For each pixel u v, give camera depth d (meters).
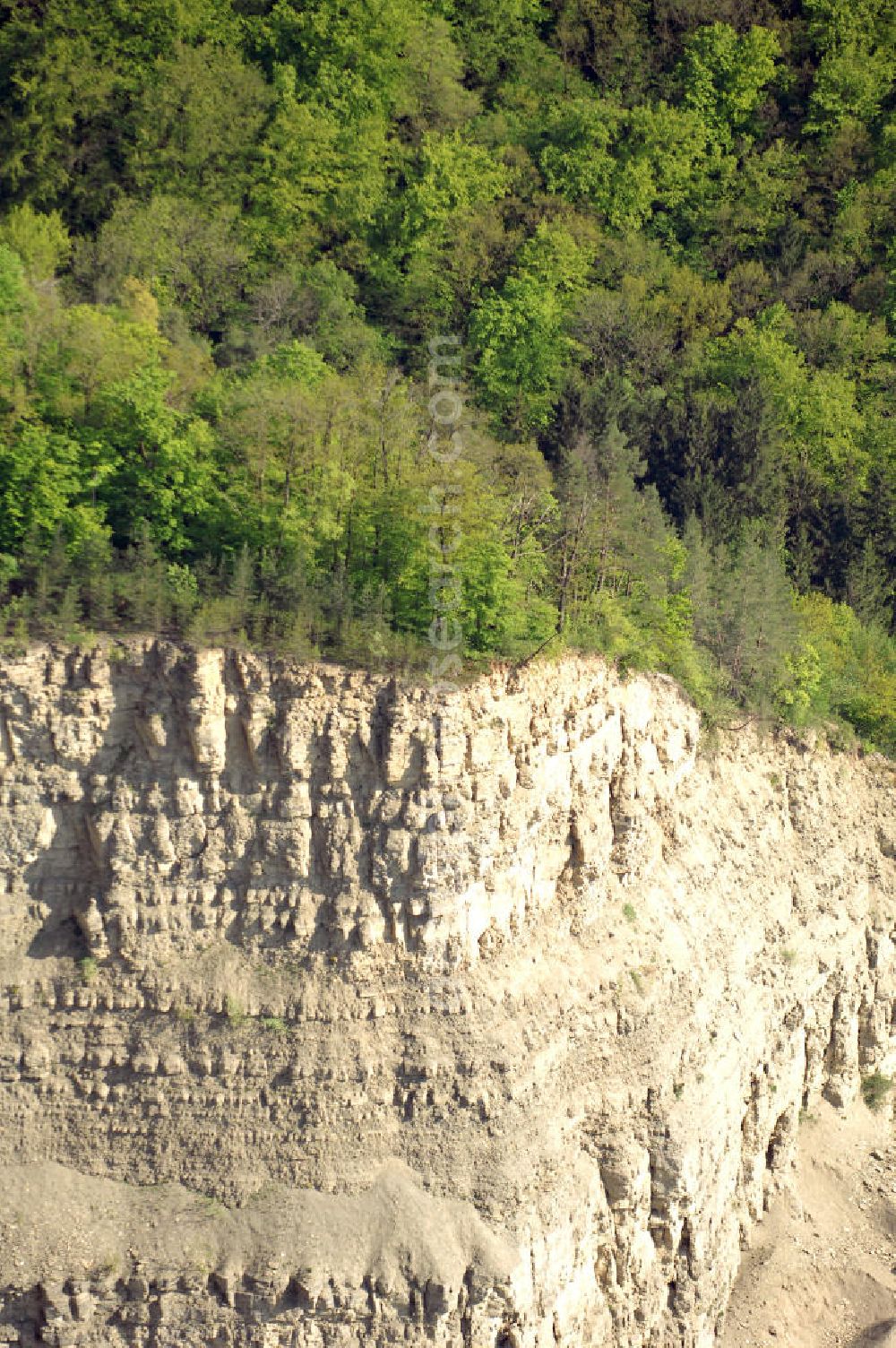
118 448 90.94
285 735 82.94
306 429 91.94
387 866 83.75
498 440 109.38
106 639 82.94
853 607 119.75
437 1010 84.38
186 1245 81.56
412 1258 81.94
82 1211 81.81
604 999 89.69
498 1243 83.06
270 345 104.31
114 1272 81.12
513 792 86.81
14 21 110.88
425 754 83.56
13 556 87.19
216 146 113.50
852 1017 109.00
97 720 82.75
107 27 114.31
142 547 86.38
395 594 88.06
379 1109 83.50
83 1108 82.81
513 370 114.88
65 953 83.50
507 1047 85.12
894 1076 111.62
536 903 88.81
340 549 89.88
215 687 82.75
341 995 83.75
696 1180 90.94
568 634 91.06
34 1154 82.31
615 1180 88.56
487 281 117.31
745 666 107.44
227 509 90.19
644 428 116.56
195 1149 82.81
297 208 114.88
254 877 83.69
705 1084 93.12
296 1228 81.94
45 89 109.31
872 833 113.12
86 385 91.06
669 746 97.75
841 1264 101.12
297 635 83.75
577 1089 88.00
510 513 93.88
